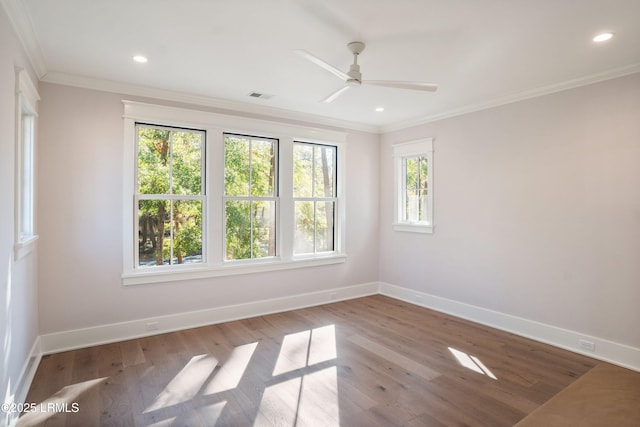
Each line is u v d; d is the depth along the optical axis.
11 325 2.12
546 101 3.51
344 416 2.26
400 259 5.10
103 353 3.18
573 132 3.31
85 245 3.33
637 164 2.95
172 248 3.82
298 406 2.37
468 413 2.29
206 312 3.97
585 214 3.24
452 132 4.39
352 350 3.29
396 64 3.01
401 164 5.14
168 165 3.80
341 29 2.43
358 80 2.62
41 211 3.13
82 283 3.32
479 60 2.91
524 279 3.68
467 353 3.23
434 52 2.77
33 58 2.76
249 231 4.32
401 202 5.15
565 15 2.22
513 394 2.52
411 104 4.14
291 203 4.58
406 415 2.27
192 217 3.94
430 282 4.67
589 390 2.58
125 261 3.50
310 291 4.77
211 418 2.23
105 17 2.28
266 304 4.39
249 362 3.02
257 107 4.23
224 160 4.13
